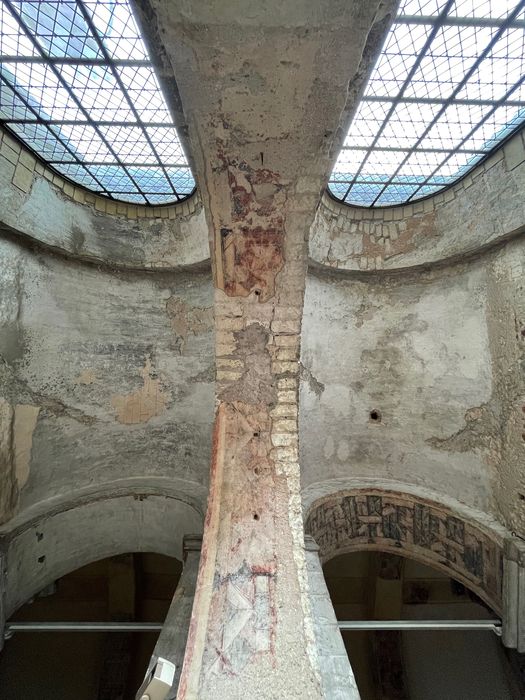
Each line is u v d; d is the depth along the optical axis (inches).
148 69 156.4
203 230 249.0
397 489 256.7
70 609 350.6
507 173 205.2
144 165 220.8
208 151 110.6
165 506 247.6
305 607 106.3
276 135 106.3
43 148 208.1
